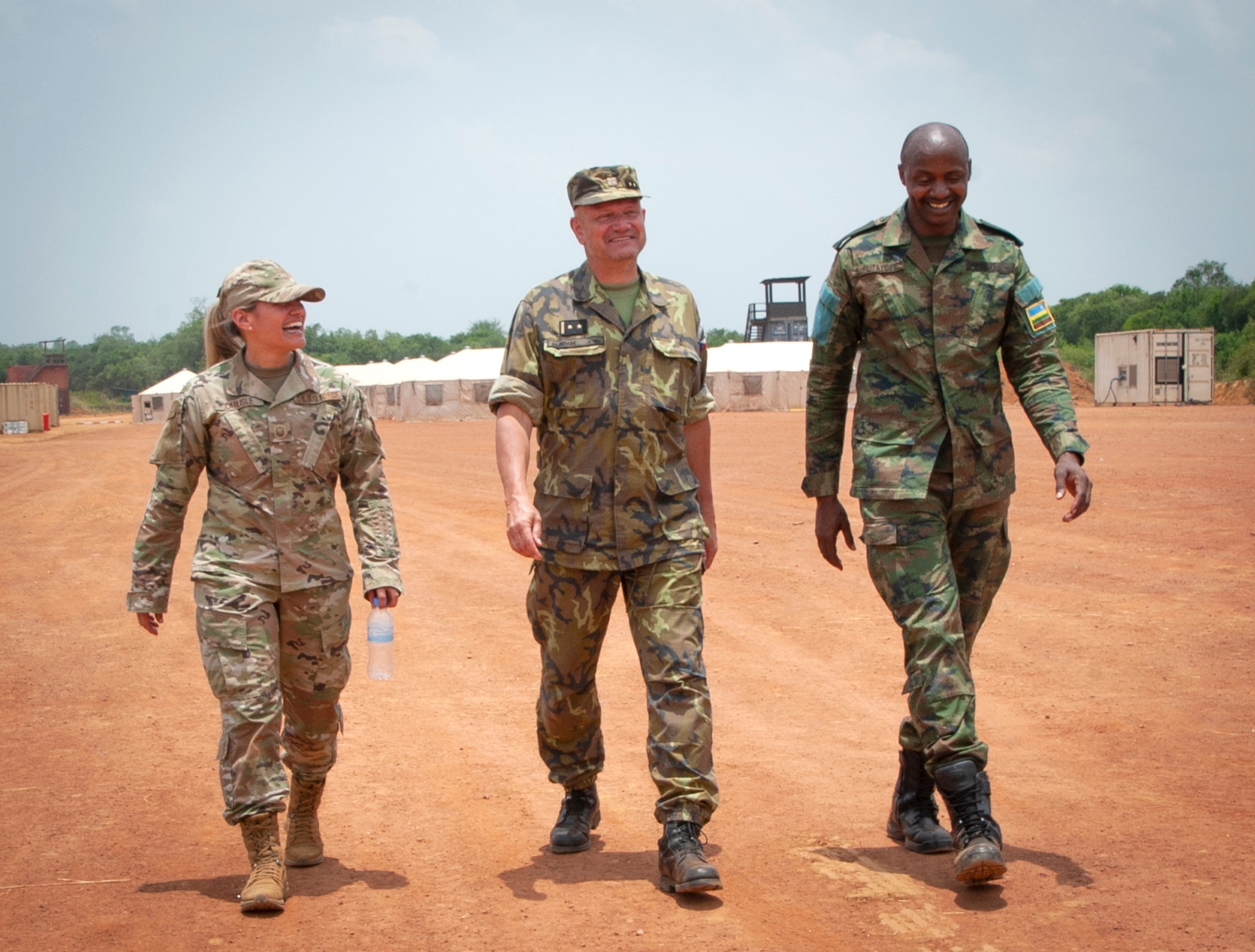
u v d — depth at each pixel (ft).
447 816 16.34
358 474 14.26
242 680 13.12
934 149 13.52
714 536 15.08
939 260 14.02
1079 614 27.81
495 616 31.37
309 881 13.93
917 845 14.30
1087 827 14.84
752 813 16.08
